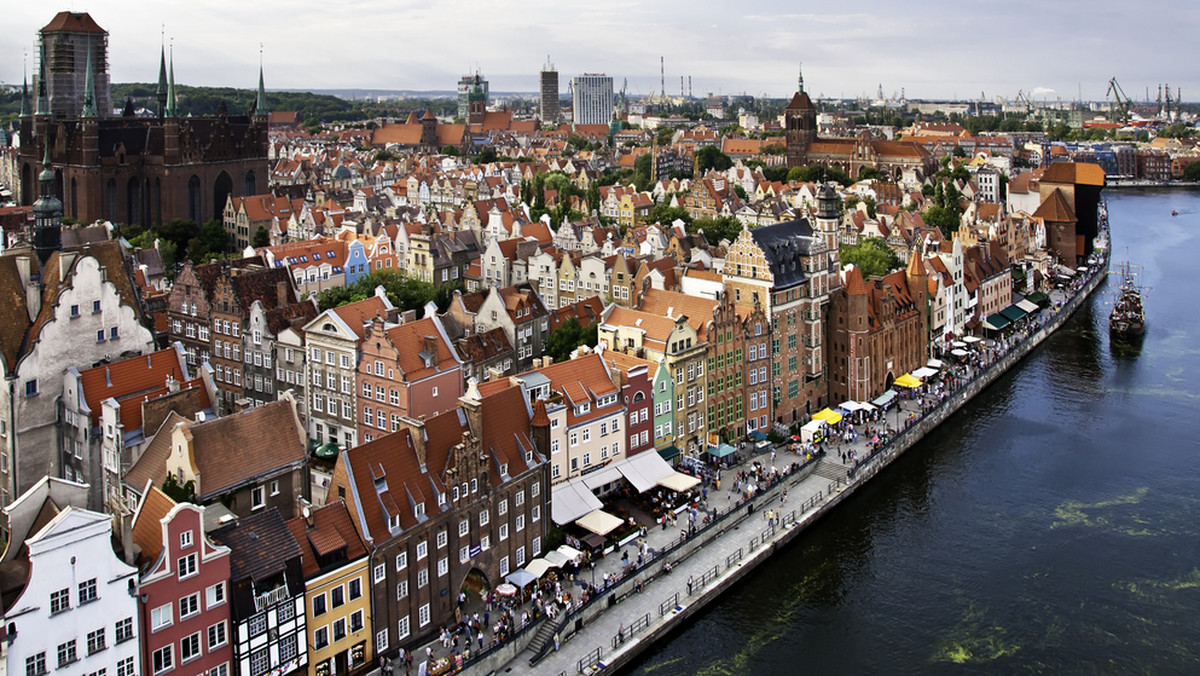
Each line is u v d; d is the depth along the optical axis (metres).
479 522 113.81
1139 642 116.12
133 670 86.00
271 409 114.75
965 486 159.25
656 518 136.50
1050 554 136.75
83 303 129.38
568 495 131.12
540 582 119.19
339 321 146.50
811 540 140.75
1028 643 116.12
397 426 141.38
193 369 177.50
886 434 170.88
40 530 83.62
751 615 122.00
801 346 177.00
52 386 126.50
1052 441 178.38
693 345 153.25
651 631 112.94
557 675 103.25
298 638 95.62
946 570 132.75
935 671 110.81
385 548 102.06
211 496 105.75
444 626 110.25
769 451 162.88
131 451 117.31
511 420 121.44
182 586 87.94
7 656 78.25
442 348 147.00
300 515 104.38
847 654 113.94
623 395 141.62
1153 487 158.12
